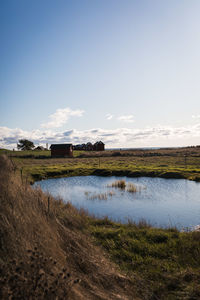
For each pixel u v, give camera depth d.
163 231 8.61
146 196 18.25
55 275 3.42
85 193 19.72
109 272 4.97
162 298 4.30
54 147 68.56
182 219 11.80
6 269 3.09
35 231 4.68
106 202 16.20
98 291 4.08
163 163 43.94
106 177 30.16
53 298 2.96
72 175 31.22
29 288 2.86
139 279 4.98
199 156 59.50
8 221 4.24
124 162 47.69
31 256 3.41
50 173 30.64
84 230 8.00
